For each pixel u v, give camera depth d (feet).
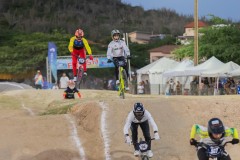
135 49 273.54
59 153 36.63
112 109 42.83
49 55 112.47
